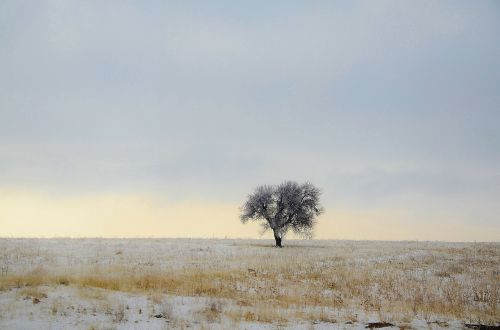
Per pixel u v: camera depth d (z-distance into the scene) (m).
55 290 18.33
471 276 29.83
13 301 16.02
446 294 23.48
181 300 18.64
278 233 57.84
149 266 30.56
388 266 33.84
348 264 34.81
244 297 21.02
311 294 22.92
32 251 36.94
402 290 24.45
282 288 24.58
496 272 31.53
